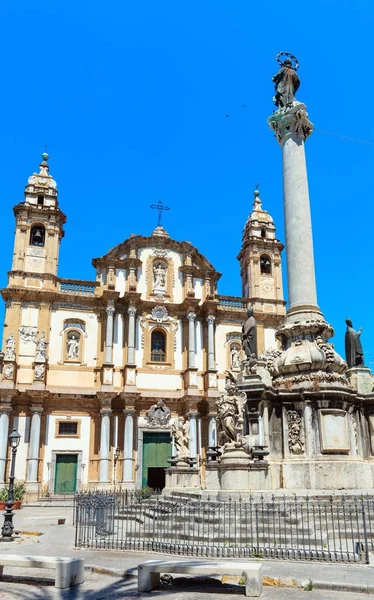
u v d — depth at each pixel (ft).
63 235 157.99
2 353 135.74
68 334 145.38
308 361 59.47
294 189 68.54
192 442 142.10
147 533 44.93
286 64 76.23
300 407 57.31
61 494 132.16
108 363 142.61
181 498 56.90
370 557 35.83
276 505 43.80
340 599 26.86
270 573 31.35
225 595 28.19
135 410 143.13
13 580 32.50
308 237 67.10
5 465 128.98
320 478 53.16
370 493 50.34
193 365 149.38
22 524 72.02
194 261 164.04
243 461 50.03
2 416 131.23
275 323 161.68
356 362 65.51
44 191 154.30
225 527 41.73
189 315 153.48
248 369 59.72
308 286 65.36
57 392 138.00
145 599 27.76
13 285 142.92
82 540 50.62
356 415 60.18
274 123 72.69
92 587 30.60
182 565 28.89
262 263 171.22
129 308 148.46
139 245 157.99
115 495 68.59
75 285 149.89
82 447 138.00
